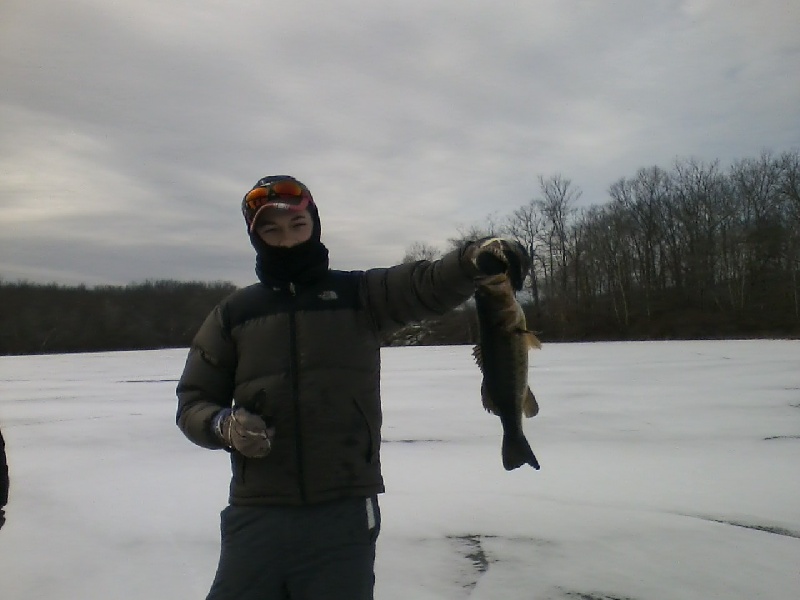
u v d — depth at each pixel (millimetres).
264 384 2318
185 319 69062
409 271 2412
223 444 2281
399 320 2449
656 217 51094
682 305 48625
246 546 2248
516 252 2227
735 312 44844
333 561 2201
